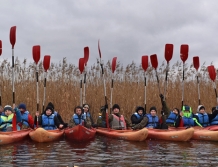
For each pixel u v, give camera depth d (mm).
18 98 12031
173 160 6363
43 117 9539
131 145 8195
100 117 10969
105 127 10727
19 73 12523
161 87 13336
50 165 5891
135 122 9984
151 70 13758
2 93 11953
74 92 12789
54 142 8578
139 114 10148
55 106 12367
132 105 12672
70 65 13320
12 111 9164
